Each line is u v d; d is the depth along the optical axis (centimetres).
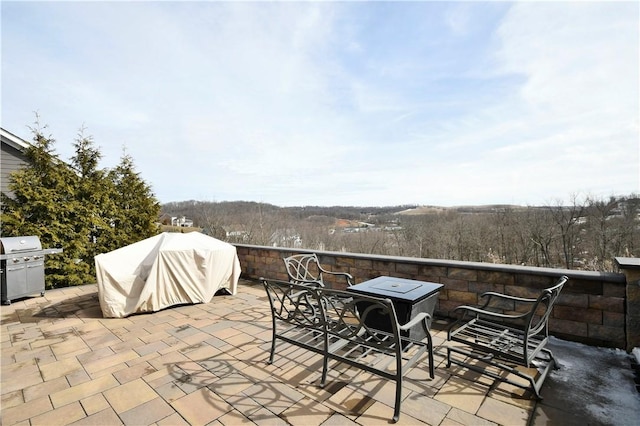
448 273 372
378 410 206
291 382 243
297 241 1952
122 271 420
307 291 246
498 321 337
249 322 387
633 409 202
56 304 481
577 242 1234
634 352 263
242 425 194
